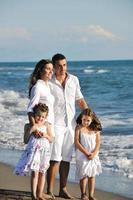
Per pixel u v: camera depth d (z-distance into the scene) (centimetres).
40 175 650
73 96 691
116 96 2584
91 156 668
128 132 1341
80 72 5638
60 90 681
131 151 1060
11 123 1556
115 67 7019
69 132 682
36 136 643
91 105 2181
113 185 783
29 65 10369
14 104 2180
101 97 2562
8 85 3694
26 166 636
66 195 689
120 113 1847
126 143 1160
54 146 674
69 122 684
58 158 675
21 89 3228
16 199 656
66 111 682
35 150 639
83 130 677
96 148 676
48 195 676
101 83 3541
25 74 5459
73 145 685
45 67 665
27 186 754
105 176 850
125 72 5047
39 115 644
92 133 678
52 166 679
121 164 940
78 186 767
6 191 712
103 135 1301
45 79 670
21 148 1148
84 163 668
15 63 12656
